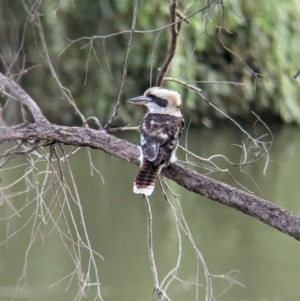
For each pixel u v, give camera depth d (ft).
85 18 62.18
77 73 62.64
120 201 48.03
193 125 64.49
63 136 22.43
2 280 38.99
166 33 60.34
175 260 40.88
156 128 23.36
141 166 22.39
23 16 56.03
